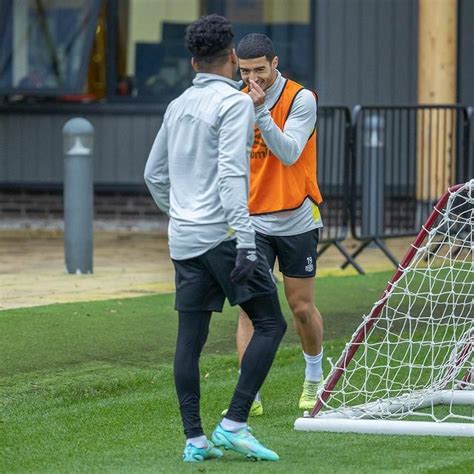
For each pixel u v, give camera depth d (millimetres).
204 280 18547
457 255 25016
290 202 22047
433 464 18344
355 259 44062
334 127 43844
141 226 53125
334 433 20734
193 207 18344
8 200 53719
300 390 24406
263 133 20891
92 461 18781
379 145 42031
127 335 28734
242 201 17875
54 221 53375
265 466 18266
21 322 29750
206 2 52844
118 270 40281
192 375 18656
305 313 22578
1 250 45625
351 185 40094
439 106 41875
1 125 53344
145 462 18656
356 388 23188
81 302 32844
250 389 18641
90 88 53250
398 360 25766
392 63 51969
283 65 52625
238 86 19453
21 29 52531
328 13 52156
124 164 53062
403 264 21125
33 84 52469
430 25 46500
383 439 20234
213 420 21875
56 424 21375
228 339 28812
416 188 44812
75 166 38375
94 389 23812
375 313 21281
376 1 51875
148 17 53094
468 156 42219
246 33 52875
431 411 22344
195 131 18312
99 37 53062
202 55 18500
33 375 24672
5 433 20656
